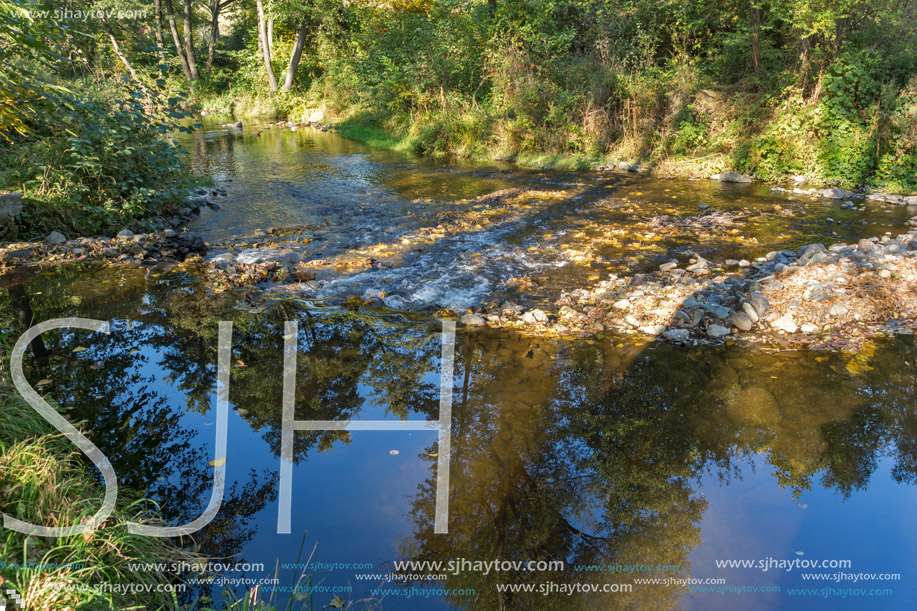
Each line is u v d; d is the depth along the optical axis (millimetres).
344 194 10227
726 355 4637
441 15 19344
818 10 10922
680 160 12602
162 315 5270
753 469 3318
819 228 8125
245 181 11148
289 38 28734
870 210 9234
